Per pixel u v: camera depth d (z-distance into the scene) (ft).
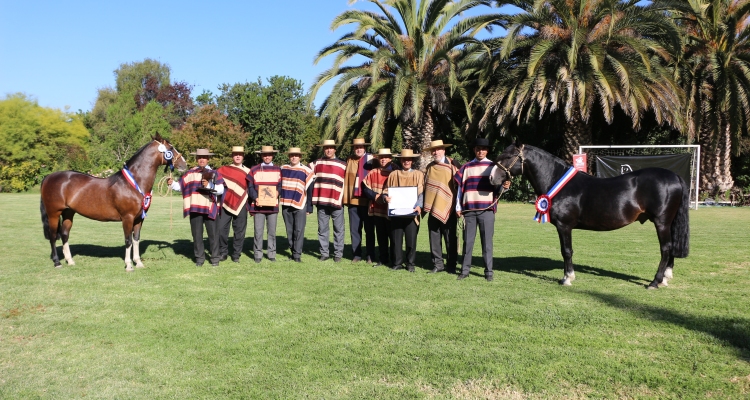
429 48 72.33
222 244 31.17
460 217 26.68
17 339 17.21
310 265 29.78
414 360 15.24
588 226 24.34
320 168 30.94
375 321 18.85
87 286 24.26
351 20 70.49
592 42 63.41
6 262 30.30
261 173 30.60
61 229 29.43
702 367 14.58
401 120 79.56
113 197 27.58
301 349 16.17
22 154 128.67
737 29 68.69
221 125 118.01
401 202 27.22
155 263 30.17
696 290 23.11
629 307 20.38
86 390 13.55
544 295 22.38
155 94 239.91
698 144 70.13
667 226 23.32
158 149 28.22
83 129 150.10
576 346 16.26
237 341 16.94
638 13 61.21
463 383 13.76
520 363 14.93
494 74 75.36
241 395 13.21
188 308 20.63
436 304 21.01
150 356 15.75
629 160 69.21
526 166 25.02
